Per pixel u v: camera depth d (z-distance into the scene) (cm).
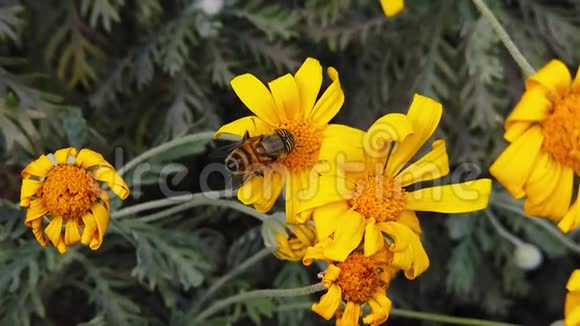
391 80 45
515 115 34
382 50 45
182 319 41
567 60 44
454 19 44
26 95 41
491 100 43
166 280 42
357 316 36
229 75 43
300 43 45
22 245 40
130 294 43
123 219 40
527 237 46
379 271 36
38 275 40
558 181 35
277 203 43
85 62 43
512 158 35
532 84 35
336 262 35
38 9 43
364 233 35
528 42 44
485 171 45
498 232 45
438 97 45
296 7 44
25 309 40
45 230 36
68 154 36
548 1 46
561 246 45
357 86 45
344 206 36
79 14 44
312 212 36
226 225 44
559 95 35
